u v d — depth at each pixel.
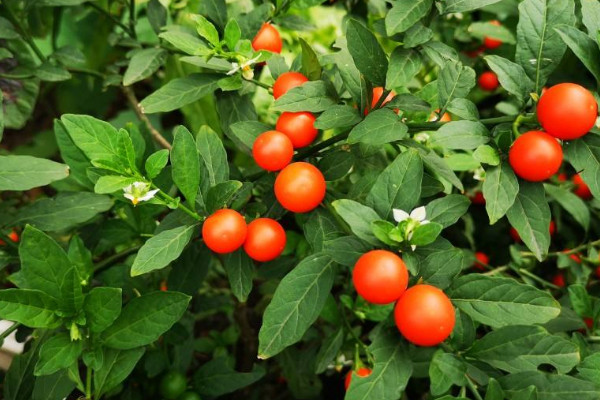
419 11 0.22
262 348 0.20
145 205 0.26
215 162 0.23
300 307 0.20
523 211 0.20
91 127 0.20
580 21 0.30
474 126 0.21
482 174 0.30
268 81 0.41
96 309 0.21
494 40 0.35
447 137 0.21
